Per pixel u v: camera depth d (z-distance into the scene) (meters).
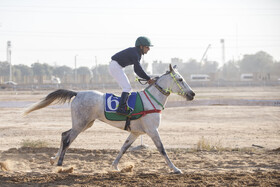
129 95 9.34
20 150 12.16
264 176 8.18
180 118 23.69
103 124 20.38
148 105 9.19
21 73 113.00
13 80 89.75
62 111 27.88
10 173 8.75
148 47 9.57
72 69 124.06
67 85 64.19
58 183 7.72
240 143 14.23
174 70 9.48
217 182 7.66
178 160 10.90
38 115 25.33
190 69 145.38
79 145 13.85
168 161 8.94
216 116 24.50
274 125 20.00
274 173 8.52
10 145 13.77
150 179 8.00
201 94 43.50
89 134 16.61
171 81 9.38
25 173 8.77
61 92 9.69
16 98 38.16
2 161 10.03
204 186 7.32
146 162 10.70
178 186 7.32
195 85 72.00
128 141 9.55
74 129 9.44
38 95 44.88
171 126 19.48
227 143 14.22
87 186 7.43
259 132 17.31
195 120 22.70
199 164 10.26
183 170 9.34
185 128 18.67
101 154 11.72
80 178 8.16
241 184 7.47
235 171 9.02
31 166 9.97
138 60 9.42
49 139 15.19
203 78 92.50
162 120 22.83
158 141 9.05
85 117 9.39
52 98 9.68
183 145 13.77
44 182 7.80
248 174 8.45
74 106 9.47
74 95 9.75
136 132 9.45
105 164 10.44
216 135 16.41
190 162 10.62
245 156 11.38
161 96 9.36
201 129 18.28
